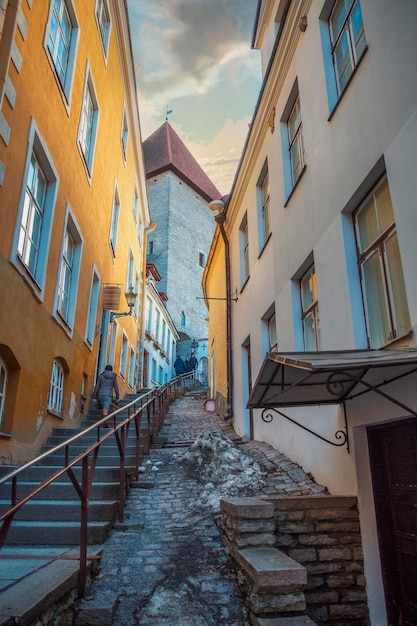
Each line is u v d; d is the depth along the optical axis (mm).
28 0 7039
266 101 9641
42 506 5371
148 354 25703
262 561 3945
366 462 5129
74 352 10234
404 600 4578
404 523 4668
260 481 6891
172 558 4754
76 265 10336
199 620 3777
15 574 3719
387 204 5105
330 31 7012
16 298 6797
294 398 5535
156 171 42875
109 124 13438
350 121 5777
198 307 41812
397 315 4801
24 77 6887
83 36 10258
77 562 4105
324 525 4859
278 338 8445
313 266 7316
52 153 8289
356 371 4395
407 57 4605
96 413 11453
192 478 7457
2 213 6219
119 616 3791
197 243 43688
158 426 11016
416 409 4133
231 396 13227
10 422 6793
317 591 4641
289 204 8164
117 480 6551
